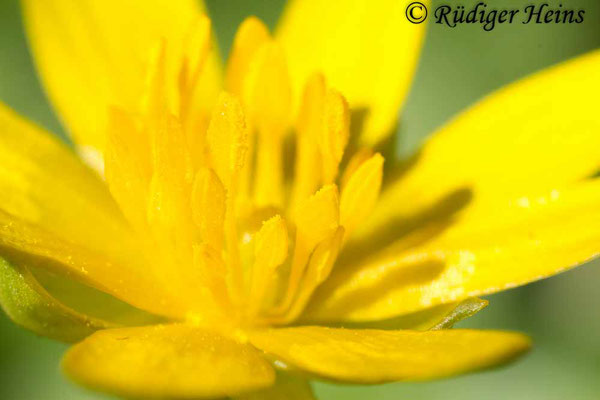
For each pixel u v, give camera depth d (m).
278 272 0.06
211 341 0.06
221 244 0.06
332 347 0.06
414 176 0.07
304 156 0.06
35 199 0.07
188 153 0.06
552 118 0.07
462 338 0.06
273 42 0.07
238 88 0.07
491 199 0.07
